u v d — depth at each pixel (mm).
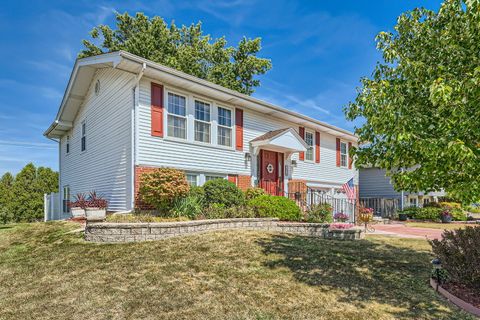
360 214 13984
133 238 7473
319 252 7090
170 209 9461
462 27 4719
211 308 4086
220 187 10594
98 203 10750
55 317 3852
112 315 3881
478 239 4809
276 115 14516
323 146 17641
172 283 4887
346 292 4801
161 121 10312
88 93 13812
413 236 11086
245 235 8219
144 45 21953
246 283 4980
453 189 4266
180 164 10727
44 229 9945
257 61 25891
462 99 3945
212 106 11953
